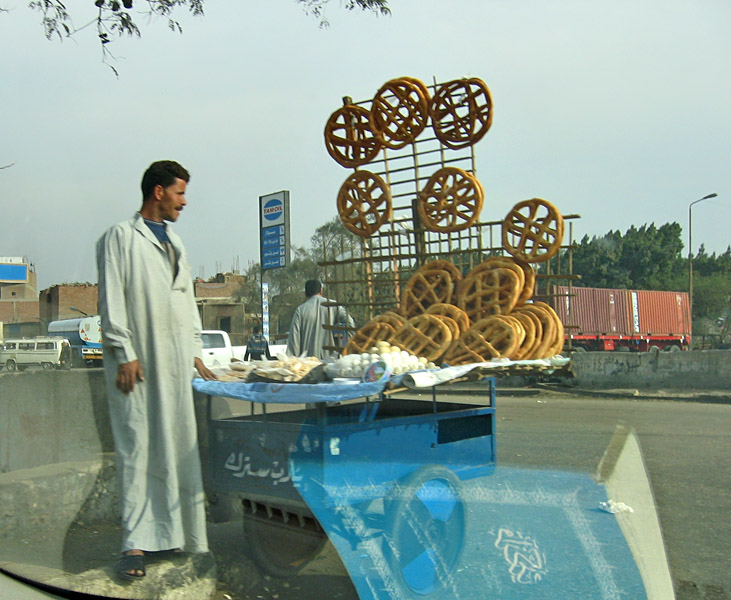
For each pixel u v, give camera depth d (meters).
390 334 5.20
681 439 7.81
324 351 5.93
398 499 3.08
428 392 3.85
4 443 4.18
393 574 2.97
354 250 6.17
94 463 3.88
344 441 3.02
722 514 4.69
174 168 3.31
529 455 5.36
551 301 5.20
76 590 3.01
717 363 11.49
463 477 3.59
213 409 3.45
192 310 3.41
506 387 11.38
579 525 3.00
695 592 3.40
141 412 3.14
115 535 3.48
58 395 3.98
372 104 5.90
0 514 3.63
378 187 5.95
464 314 5.04
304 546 3.15
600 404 10.39
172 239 3.33
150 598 2.98
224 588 3.20
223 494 3.31
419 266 5.83
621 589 2.71
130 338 3.13
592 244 33.25
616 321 26.28
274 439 3.12
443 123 5.76
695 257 35.47
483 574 2.91
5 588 3.16
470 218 5.50
